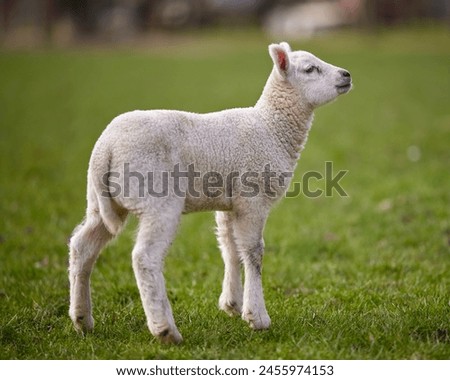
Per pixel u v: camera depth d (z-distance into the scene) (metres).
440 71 46.34
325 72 10.22
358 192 18.66
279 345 9.13
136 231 9.75
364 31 70.75
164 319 8.95
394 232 15.22
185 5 80.38
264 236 15.41
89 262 9.45
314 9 76.69
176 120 9.27
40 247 14.32
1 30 78.12
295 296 11.60
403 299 11.10
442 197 17.38
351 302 11.17
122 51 65.00
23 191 18.86
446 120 29.25
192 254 14.29
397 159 22.19
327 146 24.48
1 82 44.78
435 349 8.99
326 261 13.91
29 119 31.70
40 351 9.34
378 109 33.19
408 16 75.38
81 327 9.63
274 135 9.88
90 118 31.73
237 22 80.62
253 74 46.75
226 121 9.65
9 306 11.07
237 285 10.38
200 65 53.03
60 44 70.38
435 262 13.32
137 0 80.00
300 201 18.28
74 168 21.91
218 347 9.14
